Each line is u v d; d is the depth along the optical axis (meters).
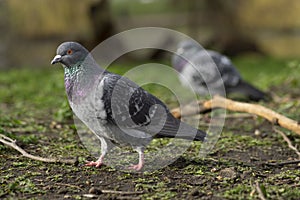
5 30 20.36
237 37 22.08
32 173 5.94
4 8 20.17
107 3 19.67
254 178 5.93
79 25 19.86
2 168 6.15
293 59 20.75
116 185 5.62
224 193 5.36
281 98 11.24
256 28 22.73
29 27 20.23
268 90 12.27
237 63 19.81
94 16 19.41
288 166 6.45
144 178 5.88
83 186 5.59
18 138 7.41
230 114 9.73
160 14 22.61
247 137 7.99
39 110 10.77
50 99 11.91
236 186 5.63
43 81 15.12
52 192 5.41
